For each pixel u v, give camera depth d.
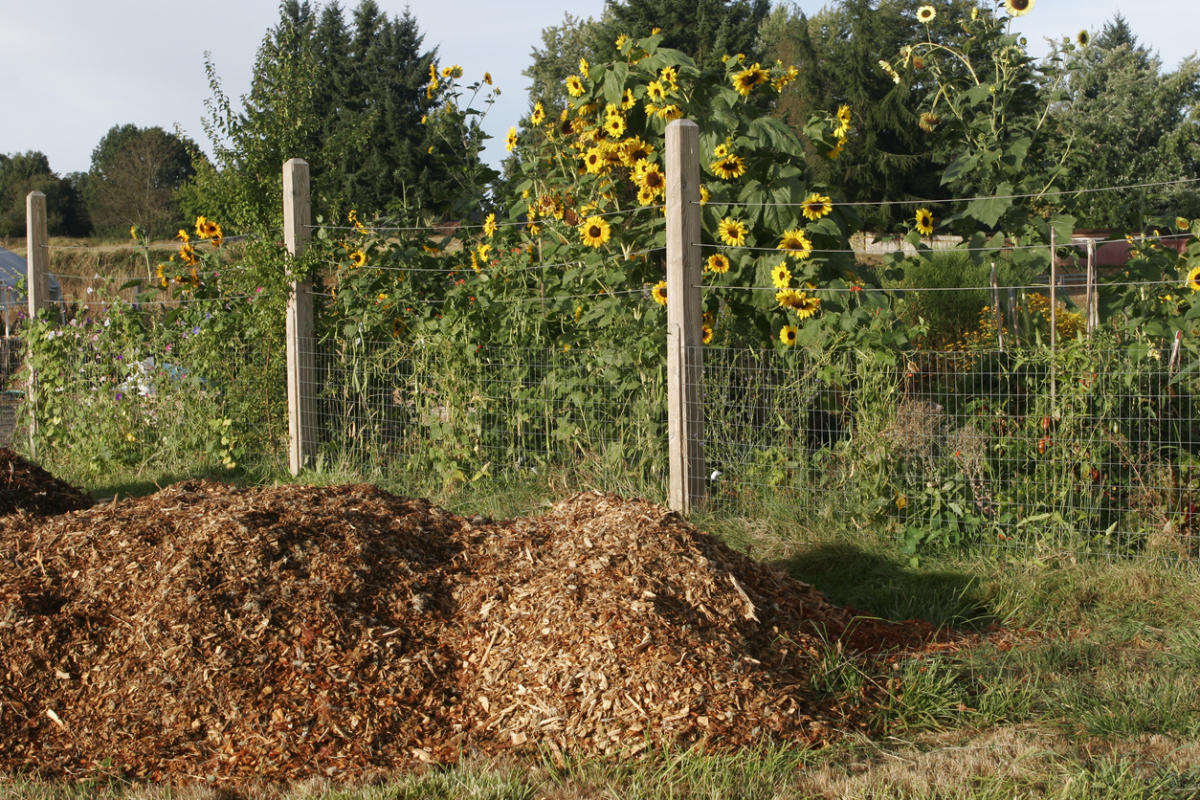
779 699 3.52
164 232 45.00
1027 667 3.98
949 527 5.37
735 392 6.38
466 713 3.58
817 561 5.29
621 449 6.42
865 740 3.40
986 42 7.82
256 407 8.18
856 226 7.21
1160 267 6.80
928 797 2.96
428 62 41.44
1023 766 3.14
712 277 6.74
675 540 4.28
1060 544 5.19
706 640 3.75
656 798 3.01
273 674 3.64
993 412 5.62
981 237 7.28
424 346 7.20
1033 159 7.97
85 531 4.35
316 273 8.23
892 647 4.19
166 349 8.42
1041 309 8.56
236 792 3.15
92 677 3.68
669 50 7.21
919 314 9.92
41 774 3.28
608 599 3.87
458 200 9.33
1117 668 3.97
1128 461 5.23
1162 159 29.52
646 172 6.93
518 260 7.67
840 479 5.73
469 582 4.21
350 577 4.05
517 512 6.33
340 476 7.42
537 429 6.96
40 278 9.20
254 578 3.98
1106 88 36.72
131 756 3.36
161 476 7.96
